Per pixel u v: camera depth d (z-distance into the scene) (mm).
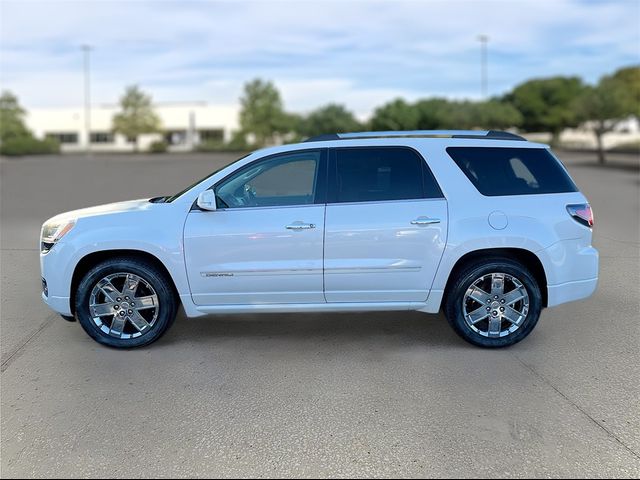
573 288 4988
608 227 11016
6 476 3156
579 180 21469
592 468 3199
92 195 16938
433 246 4816
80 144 78062
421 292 4906
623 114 30875
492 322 4941
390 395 4082
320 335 5359
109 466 3246
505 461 3266
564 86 60062
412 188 4902
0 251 9008
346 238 4789
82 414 3832
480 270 4863
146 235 4809
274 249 4809
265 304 4941
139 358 4797
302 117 70750
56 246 4898
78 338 5266
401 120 56562
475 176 4953
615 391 4125
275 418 3768
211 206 4742
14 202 15156
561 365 4602
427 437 3520
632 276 7340
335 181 4906
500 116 46906
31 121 77375
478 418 3742
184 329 5539
